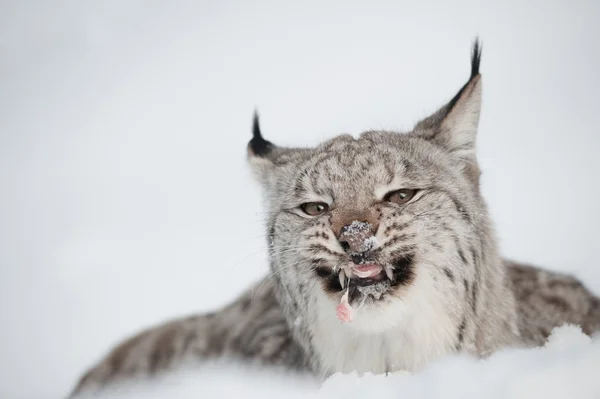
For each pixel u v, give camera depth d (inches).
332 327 562.6
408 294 539.2
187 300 1002.7
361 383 450.9
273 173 639.8
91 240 1204.5
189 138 1657.2
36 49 2316.7
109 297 1045.2
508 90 1551.4
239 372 658.2
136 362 767.7
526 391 400.2
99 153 1620.3
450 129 601.3
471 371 432.8
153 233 1210.0
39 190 1434.5
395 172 563.5
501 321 593.0
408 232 542.0
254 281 881.5
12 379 876.6
